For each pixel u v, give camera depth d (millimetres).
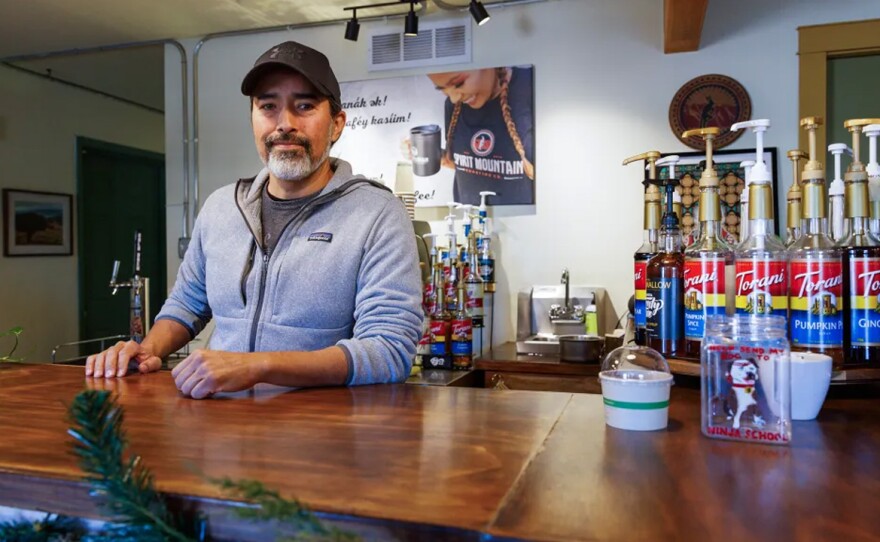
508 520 519
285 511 473
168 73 3562
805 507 553
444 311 2656
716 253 1072
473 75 3102
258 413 922
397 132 3207
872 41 2674
